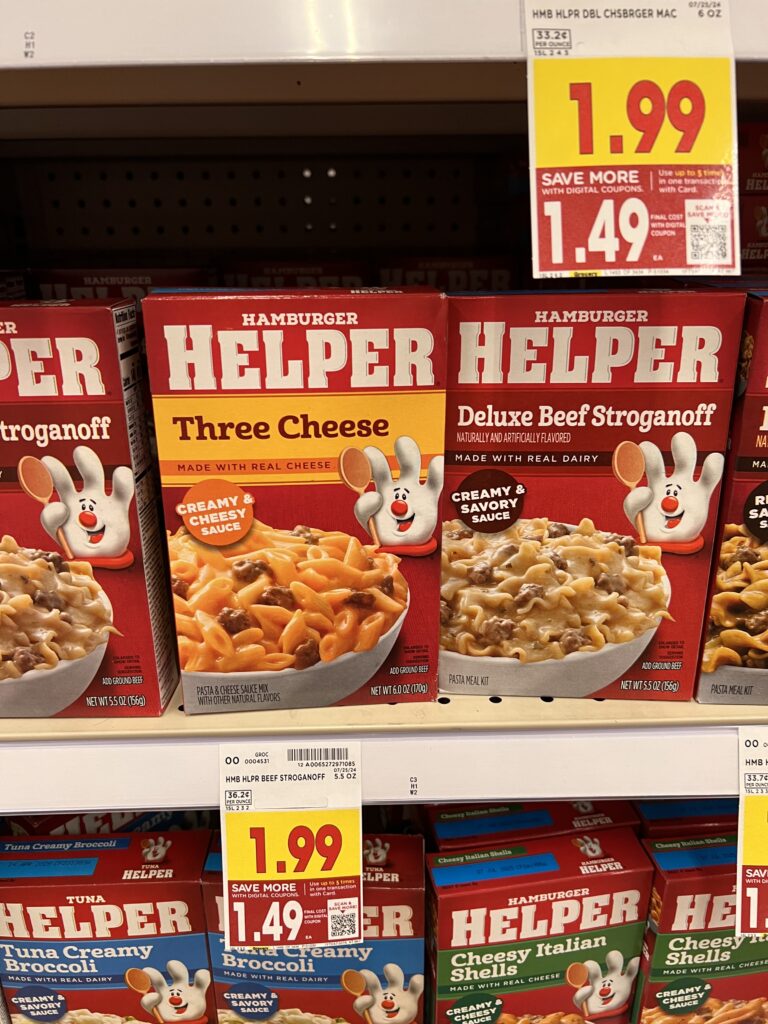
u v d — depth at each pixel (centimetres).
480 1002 81
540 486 65
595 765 66
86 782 65
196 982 82
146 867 80
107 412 60
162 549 71
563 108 52
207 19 50
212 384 59
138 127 95
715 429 63
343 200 111
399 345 59
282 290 61
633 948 82
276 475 62
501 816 86
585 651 68
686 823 85
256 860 66
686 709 68
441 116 92
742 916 67
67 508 63
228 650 65
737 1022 83
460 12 51
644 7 53
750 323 60
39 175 108
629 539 66
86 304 59
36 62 50
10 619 65
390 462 62
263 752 65
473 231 112
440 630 68
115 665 66
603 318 61
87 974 81
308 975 81
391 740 65
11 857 81
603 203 52
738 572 66
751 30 53
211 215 111
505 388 62
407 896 78
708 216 53
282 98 67
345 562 65
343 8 50
